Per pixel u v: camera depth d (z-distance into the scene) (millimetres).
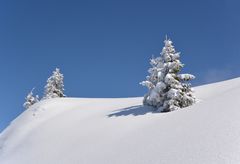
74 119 29406
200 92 31594
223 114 13172
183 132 13086
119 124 21156
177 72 24234
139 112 23766
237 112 12711
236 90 17312
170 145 12195
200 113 14969
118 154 14141
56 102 39375
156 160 11289
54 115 34531
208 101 17438
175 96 22438
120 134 18422
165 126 15469
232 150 9586
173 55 24578
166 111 22562
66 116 31719
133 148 13984
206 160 9641
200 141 11227
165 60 24750
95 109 32625
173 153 11227
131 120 21281
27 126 33250
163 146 12438
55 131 26906
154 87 25000
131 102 33125
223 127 11641
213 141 10750
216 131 11523
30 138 28156
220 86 32031
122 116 23719
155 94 23719
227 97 16125
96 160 14875
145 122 19156
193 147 10969
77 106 36781
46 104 38531
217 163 9195
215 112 13984
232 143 10031
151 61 26875
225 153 9570
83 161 15789
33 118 35188
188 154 10570
